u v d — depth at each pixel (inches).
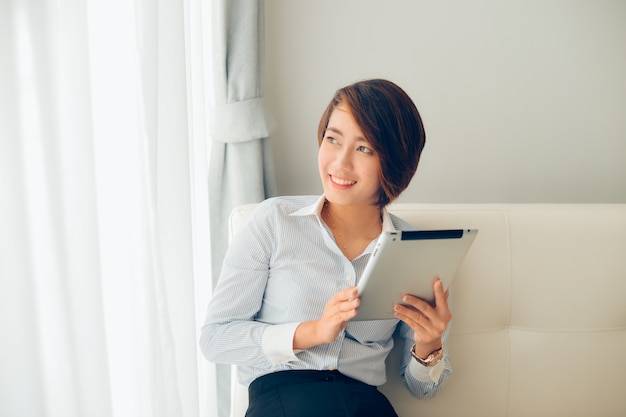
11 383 26.0
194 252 51.0
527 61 69.2
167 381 37.5
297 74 66.6
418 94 68.5
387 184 42.5
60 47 28.7
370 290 37.2
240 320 43.4
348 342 43.8
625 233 53.4
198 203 54.5
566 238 52.6
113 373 35.2
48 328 28.1
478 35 68.2
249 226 44.3
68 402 28.5
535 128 70.2
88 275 29.5
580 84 70.1
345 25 66.6
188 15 46.6
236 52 59.7
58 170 27.7
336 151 42.1
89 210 29.5
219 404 62.0
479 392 50.7
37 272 27.7
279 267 43.8
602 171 71.3
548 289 52.2
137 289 35.8
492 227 51.7
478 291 51.2
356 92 41.8
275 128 62.1
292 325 40.9
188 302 42.1
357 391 41.7
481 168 70.2
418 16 67.3
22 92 26.4
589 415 52.2
